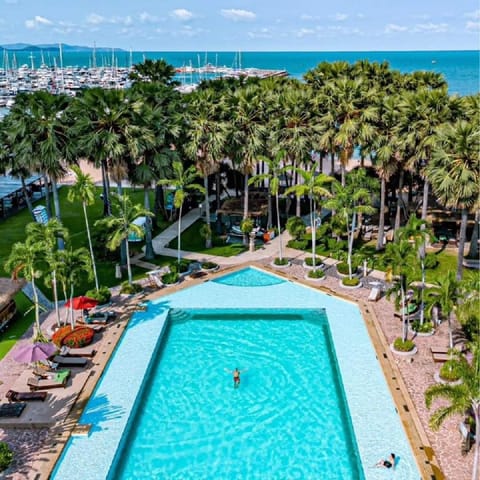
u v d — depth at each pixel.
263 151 46.66
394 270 30.05
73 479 21.34
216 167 47.09
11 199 61.25
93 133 37.72
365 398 26.20
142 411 25.98
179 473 22.02
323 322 35.09
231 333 33.78
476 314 26.17
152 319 34.84
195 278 41.22
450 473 21.08
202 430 24.59
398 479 21.03
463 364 21.27
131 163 41.09
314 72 65.31
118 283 40.25
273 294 38.56
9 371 28.59
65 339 30.75
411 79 59.75
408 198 54.19
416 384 27.14
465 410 21.17
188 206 59.88
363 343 31.44
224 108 44.66
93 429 24.20
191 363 30.30
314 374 29.00
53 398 26.28
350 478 21.55
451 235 48.41
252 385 28.02
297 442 23.72
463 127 33.16
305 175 41.44
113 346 31.19
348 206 39.19
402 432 23.77
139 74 67.38
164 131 41.12
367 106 43.72
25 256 29.95
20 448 22.95
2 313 32.66
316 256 45.62
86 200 36.00
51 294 38.31
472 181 32.81
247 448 23.39
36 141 37.97
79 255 32.34
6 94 161.50
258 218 52.84
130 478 21.81
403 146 39.25
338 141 42.97
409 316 34.19
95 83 191.00
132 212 37.41
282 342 32.59
